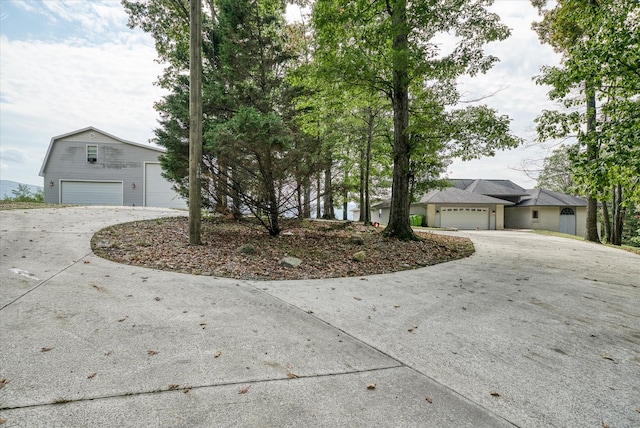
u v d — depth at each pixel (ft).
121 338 8.48
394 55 24.88
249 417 5.54
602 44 22.36
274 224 26.48
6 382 6.19
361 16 27.12
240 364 7.48
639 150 18.97
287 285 15.19
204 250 20.18
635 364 8.25
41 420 5.18
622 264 24.38
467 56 26.32
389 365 7.83
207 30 38.78
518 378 7.39
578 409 6.22
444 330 10.32
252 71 34.53
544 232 62.95
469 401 6.39
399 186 31.40
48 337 8.25
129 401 5.83
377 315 11.57
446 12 25.64
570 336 10.05
